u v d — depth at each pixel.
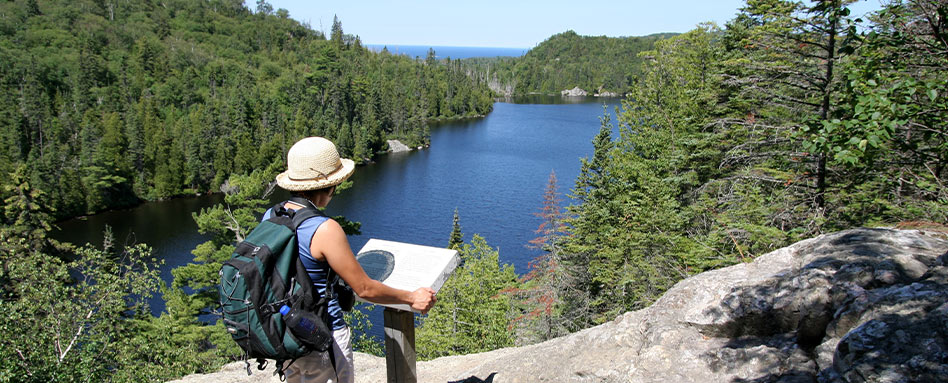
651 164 22.69
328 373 2.60
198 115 99.12
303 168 2.42
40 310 8.59
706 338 3.68
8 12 149.00
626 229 18.02
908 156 6.42
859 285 3.07
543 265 22.89
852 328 2.88
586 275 21.09
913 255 3.22
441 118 160.62
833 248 3.61
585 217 21.03
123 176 74.06
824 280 3.26
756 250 8.64
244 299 2.18
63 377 7.89
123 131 83.75
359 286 2.46
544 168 87.25
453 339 19.33
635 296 17.45
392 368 3.61
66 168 67.12
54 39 142.88
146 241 54.97
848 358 2.61
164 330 11.31
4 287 8.48
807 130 4.87
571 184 76.31
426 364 5.75
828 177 10.22
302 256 2.33
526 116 165.12
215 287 22.81
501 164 91.50
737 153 12.94
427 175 84.31
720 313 3.67
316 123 110.81
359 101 136.38
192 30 191.25
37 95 96.69
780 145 11.81
